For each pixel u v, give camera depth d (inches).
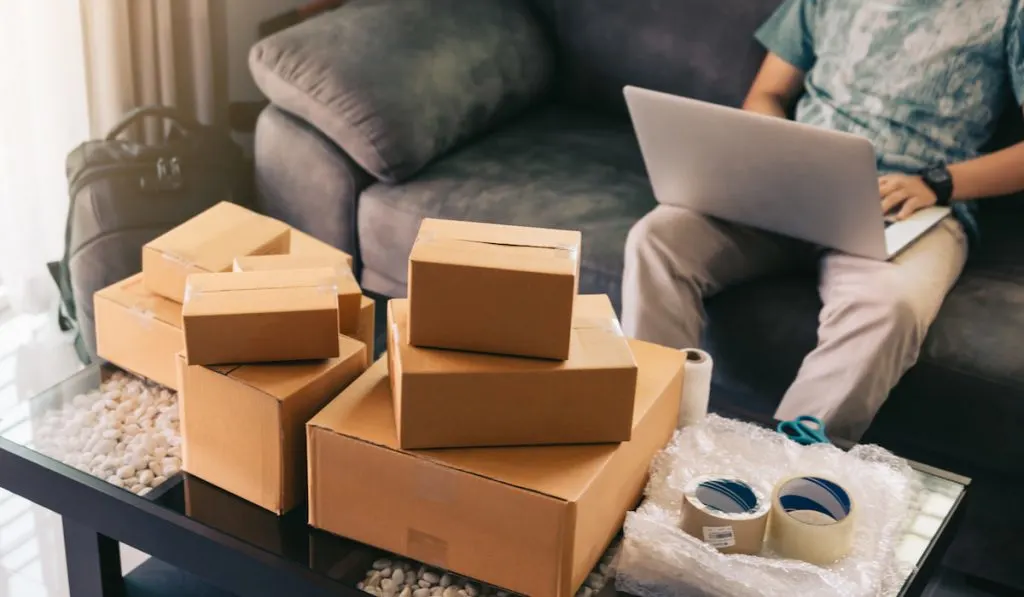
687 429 56.4
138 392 61.5
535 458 48.3
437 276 46.7
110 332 61.4
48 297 97.0
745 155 70.8
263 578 50.4
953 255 76.3
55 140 93.3
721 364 79.1
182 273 59.1
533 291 46.6
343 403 51.0
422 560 49.9
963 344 71.2
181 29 103.9
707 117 70.3
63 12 90.4
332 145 88.4
